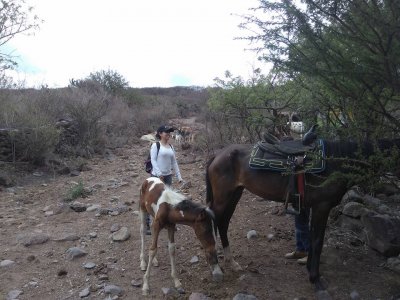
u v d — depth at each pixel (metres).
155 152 6.48
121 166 12.38
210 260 4.64
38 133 11.19
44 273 5.41
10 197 8.89
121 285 5.09
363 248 5.73
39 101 13.60
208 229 4.64
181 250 6.04
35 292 4.95
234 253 5.86
